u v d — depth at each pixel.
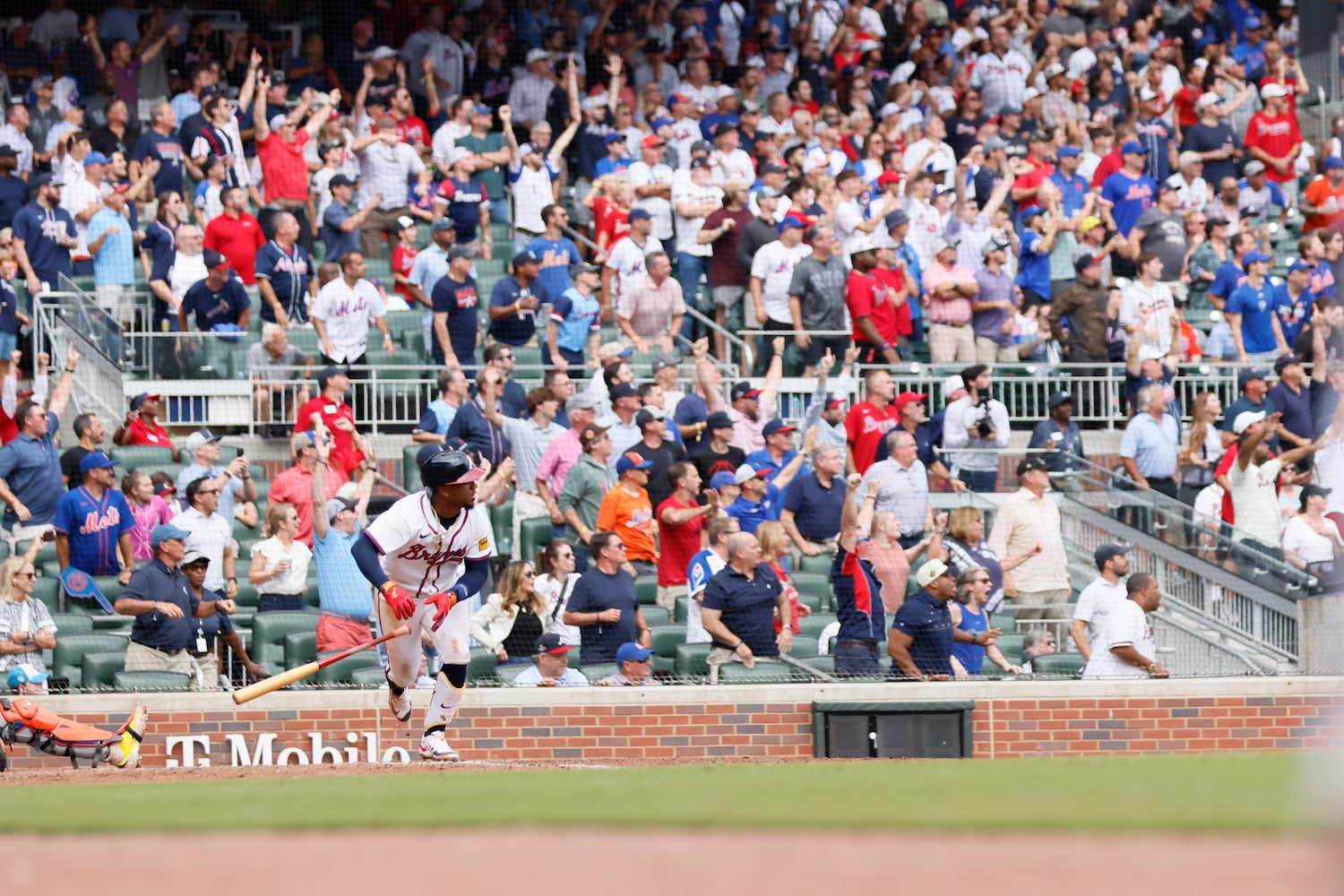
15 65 62.06
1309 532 47.59
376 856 14.61
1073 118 70.69
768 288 55.12
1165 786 17.61
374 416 50.78
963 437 51.06
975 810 15.80
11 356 46.53
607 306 56.97
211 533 41.12
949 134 68.12
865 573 40.53
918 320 58.88
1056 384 55.88
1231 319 59.25
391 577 27.84
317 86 65.44
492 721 38.47
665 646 41.12
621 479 44.09
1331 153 71.69
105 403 50.06
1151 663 41.25
